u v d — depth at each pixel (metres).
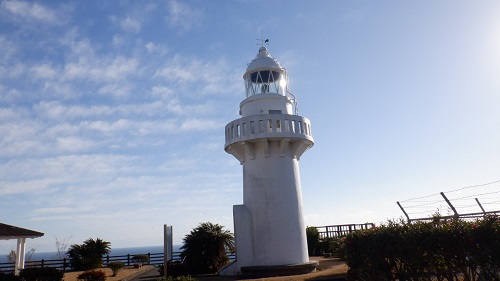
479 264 8.97
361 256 12.76
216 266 25.80
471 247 9.11
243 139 24.05
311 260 26.22
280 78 27.28
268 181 24.02
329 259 27.56
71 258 36.81
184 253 26.47
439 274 10.12
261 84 26.81
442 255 9.89
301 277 18.05
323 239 32.75
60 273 24.28
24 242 27.48
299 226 24.03
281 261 22.92
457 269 9.59
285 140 24.03
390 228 11.62
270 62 27.02
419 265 10.55
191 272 25.55
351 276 13.87
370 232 12.45
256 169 24.42
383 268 11.70
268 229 23.39
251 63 27.55
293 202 24.11
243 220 23.86
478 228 8.98
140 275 28.94
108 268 36.28
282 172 24.23
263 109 25.62
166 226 16.75
